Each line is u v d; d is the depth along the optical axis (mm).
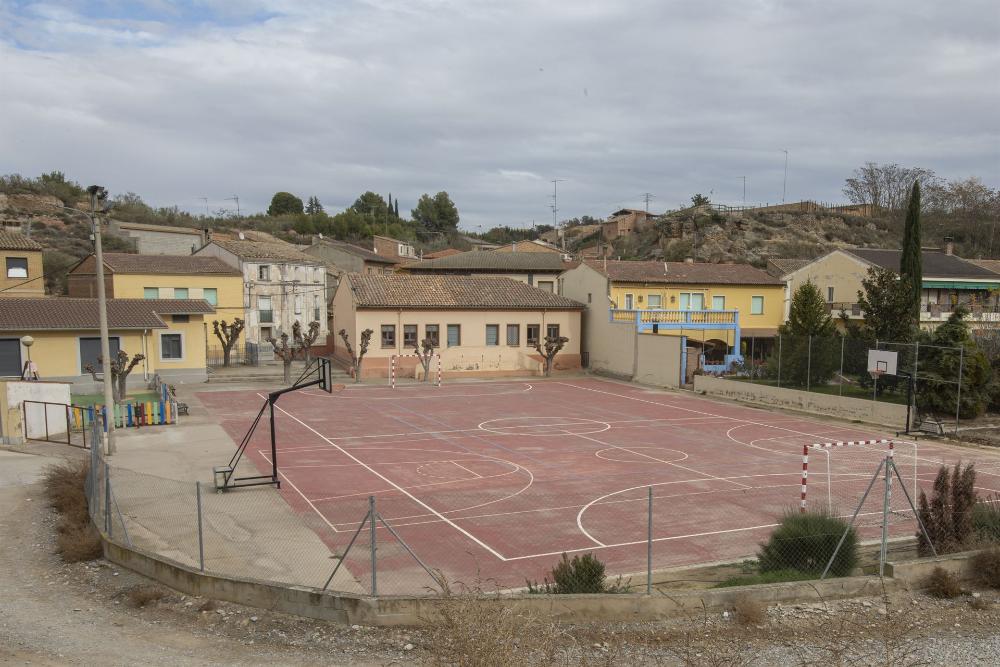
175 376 41344
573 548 15047
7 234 49188
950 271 50812
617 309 48531
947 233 91875
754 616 10812
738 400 37875
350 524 16406
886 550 14141
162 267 51500
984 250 89562
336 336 51875
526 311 49375
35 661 9477
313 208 141875
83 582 12586
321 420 30875
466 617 9258
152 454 23703
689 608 11188
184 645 10125
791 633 10531
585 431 29031
